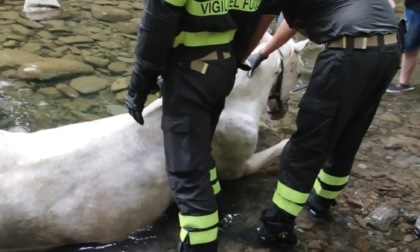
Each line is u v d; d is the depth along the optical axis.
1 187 2.42
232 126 2.97
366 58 2.46
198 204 2.34
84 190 2.56
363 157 3.62
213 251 2.41
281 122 3.91
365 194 3.26
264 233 2.81
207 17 2.20
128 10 5.72
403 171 3.51
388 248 2.87
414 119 4.17
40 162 2.52
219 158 3.06
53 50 4.64
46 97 3.96
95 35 5.04
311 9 2.52
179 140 2.33
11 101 3.87
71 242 2.62
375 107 2.74
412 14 4.34
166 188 2.78
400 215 3.11
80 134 2.69
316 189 3.02
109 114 3.82
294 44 3.28
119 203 2.63
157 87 2.43
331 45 2.49
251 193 3.16
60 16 5.38
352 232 2.96
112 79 4.27
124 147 2.69
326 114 2.50
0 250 2.51
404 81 4.59
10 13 5.32
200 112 2.33
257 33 2.64
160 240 2.75
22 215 2.45
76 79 4.21
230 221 2.94
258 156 3.27
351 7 2.46
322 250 2.82
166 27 2.11
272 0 2.48
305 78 4.61
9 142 2.56
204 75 2.29
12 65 4.29
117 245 2.70
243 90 3.04
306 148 2.59
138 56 2.22
